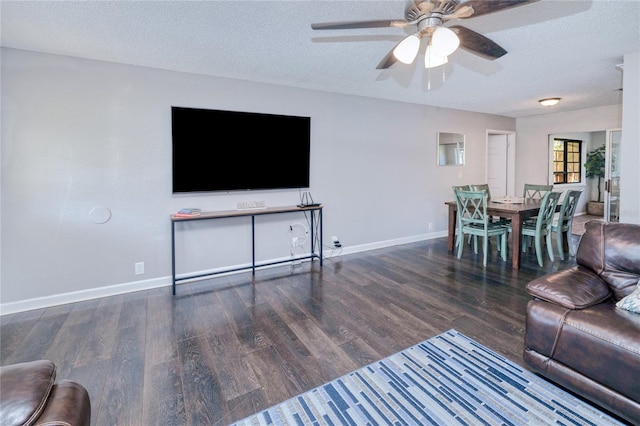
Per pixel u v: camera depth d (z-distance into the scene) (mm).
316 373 1981
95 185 3105
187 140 3422
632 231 2002
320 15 2234
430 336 2391
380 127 4855
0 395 985
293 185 4121
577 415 1609
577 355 1636
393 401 1737
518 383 1854
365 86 4082
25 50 2771
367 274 3797
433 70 3486
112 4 2062
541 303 1833
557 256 4379
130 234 3291
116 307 2945
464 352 2176
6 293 2824
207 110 3502
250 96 3779
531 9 2191
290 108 4059
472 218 4293
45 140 2885
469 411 1656
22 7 2086
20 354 2197
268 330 2508
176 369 2031
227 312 2830
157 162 3361
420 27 1829
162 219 3430
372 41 2668
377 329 2506
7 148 2766
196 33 2490
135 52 2865
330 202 4492
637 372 1426
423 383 1876
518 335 2385
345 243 4676
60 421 942
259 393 1812
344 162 4562
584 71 3574
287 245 4211
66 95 2934
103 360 2127
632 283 1880
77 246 3070
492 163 6949
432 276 3691
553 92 4527
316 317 2717
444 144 5613
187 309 2898
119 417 1642
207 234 3691
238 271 3871
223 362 2102
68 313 2824
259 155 3850
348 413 1659
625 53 3035
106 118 3105
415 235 5414
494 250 4801
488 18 2320
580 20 2363
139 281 3365
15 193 2814
